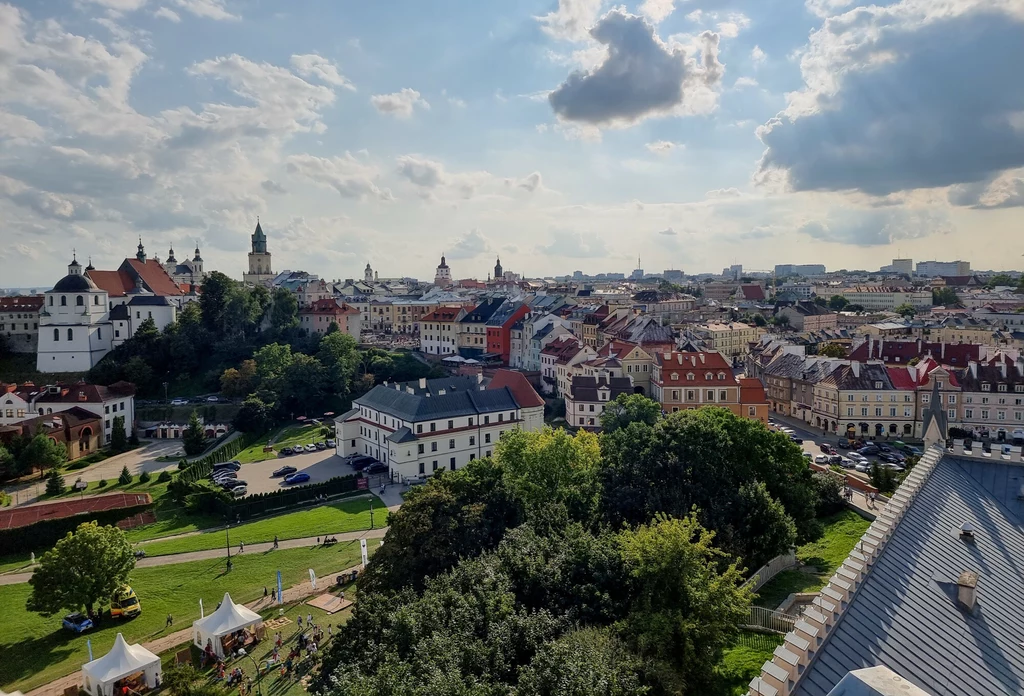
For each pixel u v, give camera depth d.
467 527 69.19
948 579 40.94
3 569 101.75
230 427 188.38
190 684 56.38
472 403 152.25
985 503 51.25
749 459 86.75
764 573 77.12
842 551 88.44
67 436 167.25
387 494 130.38
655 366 179.25
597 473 83.56
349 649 52.69
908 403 168.75
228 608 73.25
